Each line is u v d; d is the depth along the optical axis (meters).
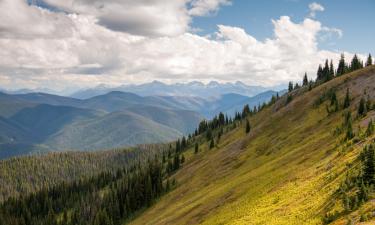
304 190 61.19
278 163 95.25
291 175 77.06
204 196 109.75
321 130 109.31
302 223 46.47
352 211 40.94
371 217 36.62
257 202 71.62
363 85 129.88
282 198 64.56
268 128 146.75
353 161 56.88
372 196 41.44
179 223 95.81
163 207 138.25
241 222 62.38
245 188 89.56
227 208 82.56
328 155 77.38
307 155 87.44
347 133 80.38
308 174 70.38
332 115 118.00
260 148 129.38
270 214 58.22
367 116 94.50
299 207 53.91
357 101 117.44
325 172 64.38
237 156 136.88
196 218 91.38
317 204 50.28
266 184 81.81
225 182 112.94
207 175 138.50
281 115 151.12
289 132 127.00
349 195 44.62
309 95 152.50
